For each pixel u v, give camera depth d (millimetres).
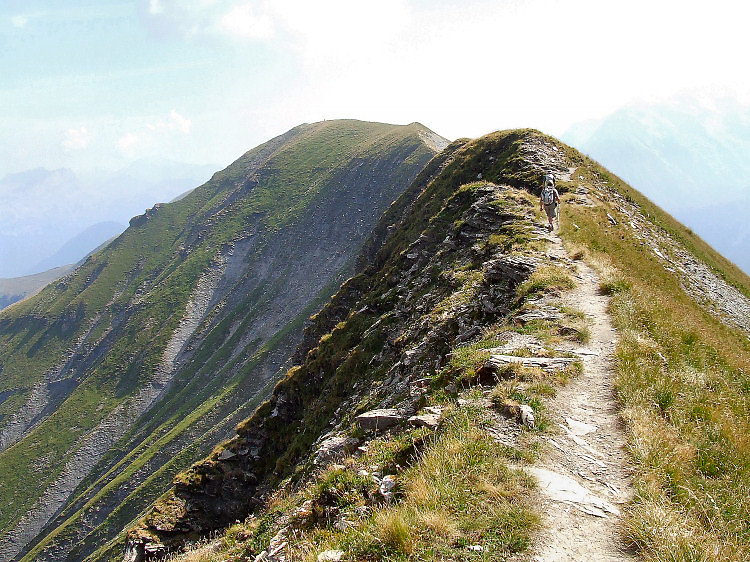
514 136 59625
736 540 7188
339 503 10164
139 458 162750
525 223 32281
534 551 6898
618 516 7641
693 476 8742
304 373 49594
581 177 48281
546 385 11844
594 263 23078
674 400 11234
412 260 47719
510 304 20625
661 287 29031
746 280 51125
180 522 45719
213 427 161500
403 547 7125
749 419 11086
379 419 15312
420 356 25312
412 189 91562
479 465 8797
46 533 157750
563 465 8977
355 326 47125
